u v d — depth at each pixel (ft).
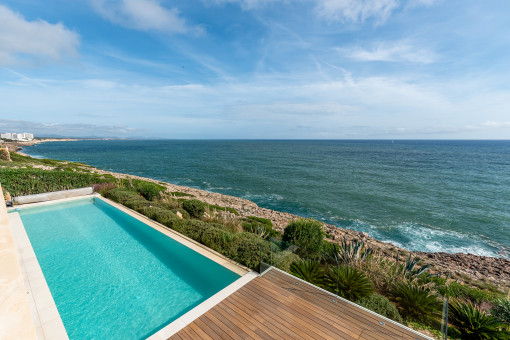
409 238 60.75
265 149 410.52
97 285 23.40
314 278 20.20
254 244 26.07
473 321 17.51
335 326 15.71
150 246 31.68
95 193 56.34
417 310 16.24
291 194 101.96
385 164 198.39
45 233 35.35
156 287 23.22
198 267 26.07
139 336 17.51
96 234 35.14
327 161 222.07
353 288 18.42
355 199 94.22
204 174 152.46
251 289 19.62
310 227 33.24
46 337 15.52
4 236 17.03
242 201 86.17
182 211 42.57
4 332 8.66
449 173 152.97
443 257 48.47
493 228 67.10
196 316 16.61
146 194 55.88
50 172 58.03
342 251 27.66
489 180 131.13
